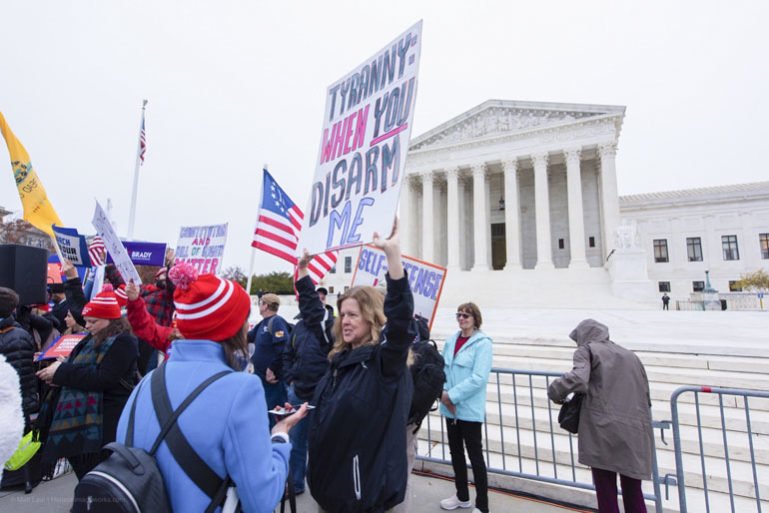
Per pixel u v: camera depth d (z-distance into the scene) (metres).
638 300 26.81
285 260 6.04
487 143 39.50
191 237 7.36
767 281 40.75
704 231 47.38
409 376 2.47
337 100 3.60
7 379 1.98
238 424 1.58
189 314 1.78
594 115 36.22
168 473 1.51
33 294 4.55
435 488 4.59
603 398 3.37
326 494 2.21
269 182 6.09
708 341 7.67
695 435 5.08
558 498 4.30
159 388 1.67
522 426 5.64
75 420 3.27
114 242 3.42
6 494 4.19
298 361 4.14
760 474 4.33
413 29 2.95
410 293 2.26
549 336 8.52
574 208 35.44
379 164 2.94
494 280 34.59
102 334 3.45
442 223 45.72
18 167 5.57
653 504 4.06
